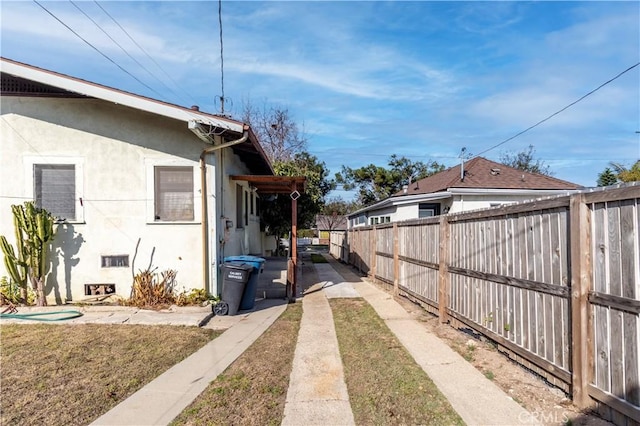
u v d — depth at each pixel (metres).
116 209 7.87
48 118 7.81
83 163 7.83
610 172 21.12
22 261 7.36
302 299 9.30
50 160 7.78
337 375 4.28
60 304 7.69
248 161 11.94
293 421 3.23
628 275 2.78
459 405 3.43
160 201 7.96
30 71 7.03
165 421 3.21
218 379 4.16
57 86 7.10
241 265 7.61
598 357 3.08
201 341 5.60
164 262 7.92
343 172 43.91
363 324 6.59
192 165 7.96
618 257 2.88
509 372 4.17
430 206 17.05
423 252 7.59
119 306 7.48
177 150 7.96
